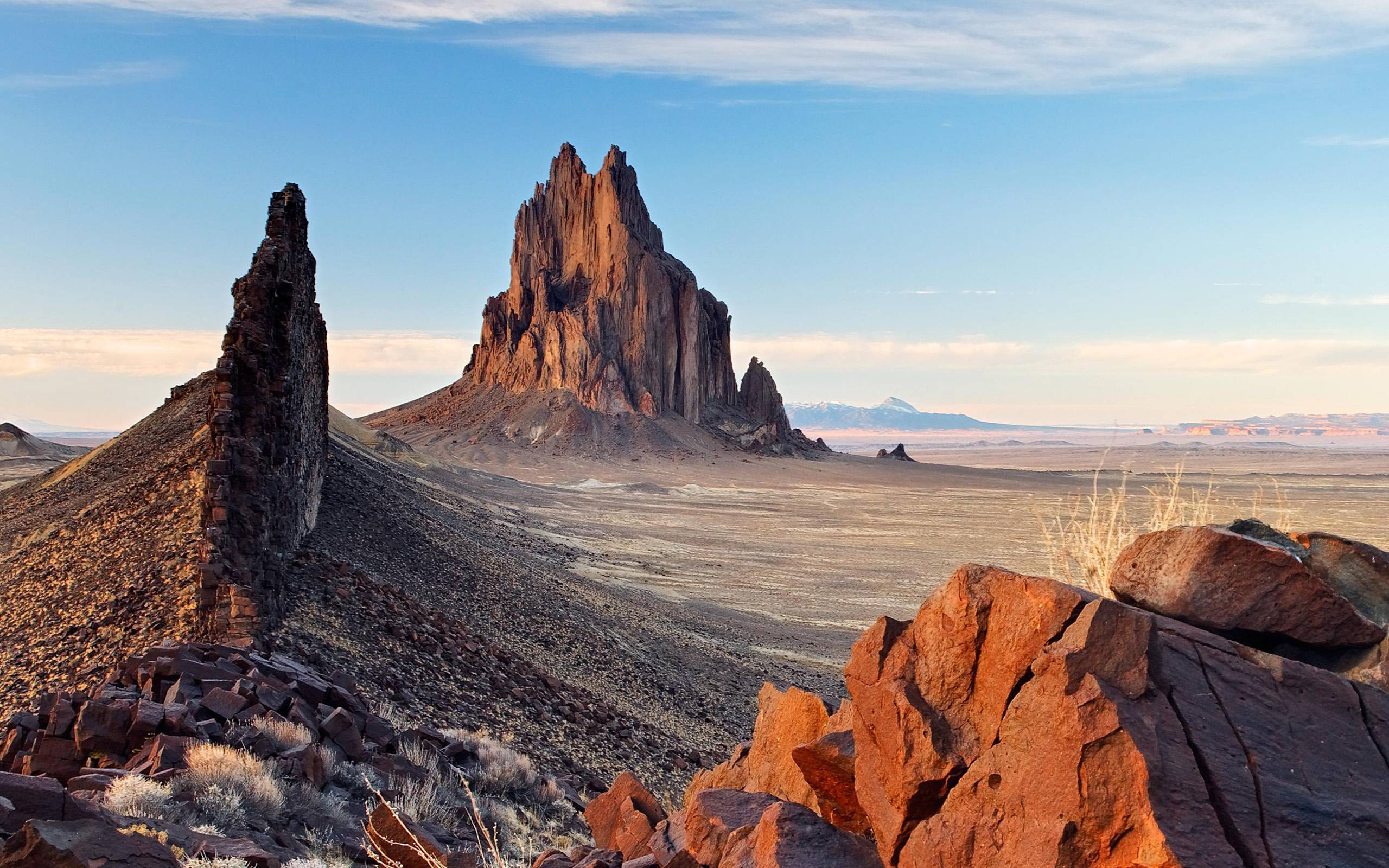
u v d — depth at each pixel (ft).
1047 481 634.84
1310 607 17.20
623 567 227.61
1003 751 16.17
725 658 134.72
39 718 38.34
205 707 39.83
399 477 238.07
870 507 460.96
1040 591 16.48
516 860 35.88
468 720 65.36
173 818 29.71
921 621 18.45
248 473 69.82
